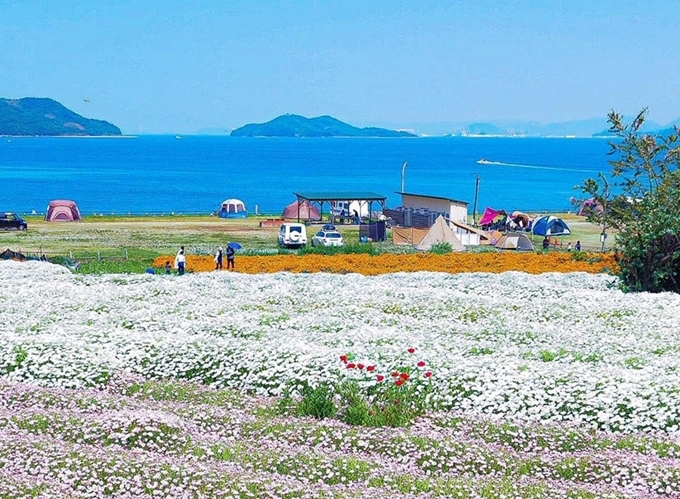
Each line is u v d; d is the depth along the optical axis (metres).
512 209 135.00
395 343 22.58
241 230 86.25
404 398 17.88
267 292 31.58
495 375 19.02
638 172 37.72
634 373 19.08
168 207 129.25
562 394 17.86
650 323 26.78
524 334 24.48
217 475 13.60
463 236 77.56
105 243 71.44
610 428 16.80
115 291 31.50
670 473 13.96
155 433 15.55
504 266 50.84
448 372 19.19
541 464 14.83
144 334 23.14
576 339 23.89
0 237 75.44
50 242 71.56
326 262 52.91
